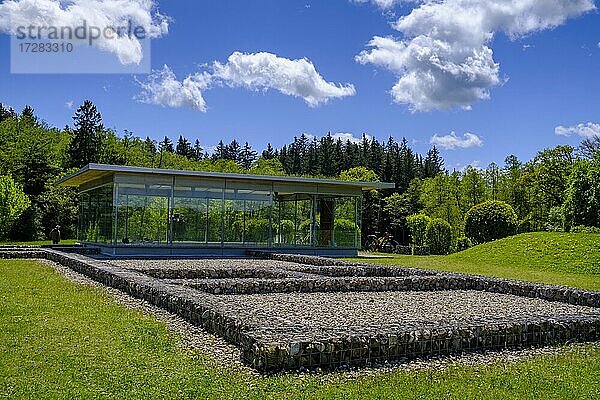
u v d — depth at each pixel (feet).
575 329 30.12
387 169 265.34
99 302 37.37
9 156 179.52
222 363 23.43
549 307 42.24
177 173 91.45
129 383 19.95
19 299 36.99
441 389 20.67
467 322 28.22
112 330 28.32
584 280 66.28
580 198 135.33
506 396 20.06
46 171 179.73
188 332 29.07
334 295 45.62
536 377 22.58
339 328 25.88
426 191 211.00
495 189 199.11
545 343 29.14
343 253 108.17
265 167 269.23
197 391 19.43
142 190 92.07
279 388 20.30
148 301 38.40
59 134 252.21
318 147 298.15
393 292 49.16
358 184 105.70
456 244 141.08
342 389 20.44
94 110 218.18
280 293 46.29
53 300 37.24
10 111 313.53
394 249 140.46
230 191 98.43
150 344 25.81
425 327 26.58
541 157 182.29
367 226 222.48
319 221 106.52
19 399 17.88
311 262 74.33
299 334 24.29
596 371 23.90
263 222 100.94
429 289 52.44
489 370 23.67
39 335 26.45
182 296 33.94
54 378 20.16
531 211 189.37
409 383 21.40
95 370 21.35
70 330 27.86
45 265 65.92
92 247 98.32
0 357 22.39
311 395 19.58
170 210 93.81
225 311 29.01
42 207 167.73
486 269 79.05
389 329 25.94
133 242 90.99
